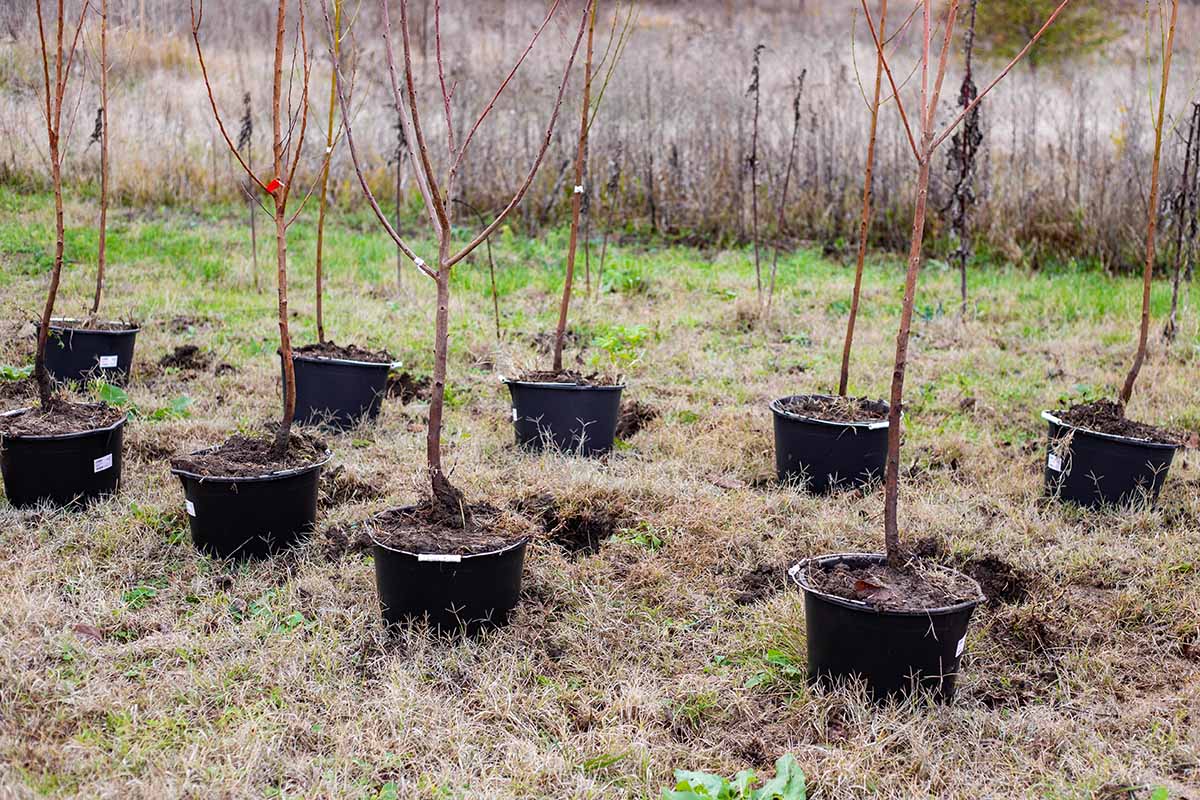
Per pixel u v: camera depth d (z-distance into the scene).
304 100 3.61
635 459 5.00
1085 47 14.01
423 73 11.77
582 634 3.34
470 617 3.25
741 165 10.63
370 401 5.31
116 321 6.41
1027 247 10.18
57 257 4.09
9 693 2.76
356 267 8.93
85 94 10.72
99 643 3.11
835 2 18.34
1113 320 7.86
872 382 6.28
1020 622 3.44
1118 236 9.82
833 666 2.98
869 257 10.48
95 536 3.81
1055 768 2.72
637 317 7.74
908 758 2.73
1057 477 4.57
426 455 4.87
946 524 4.18
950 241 10.16
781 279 9.02
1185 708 2.98
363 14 14.12
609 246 10.27
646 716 2.89
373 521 3.34
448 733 2.76
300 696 2.93
